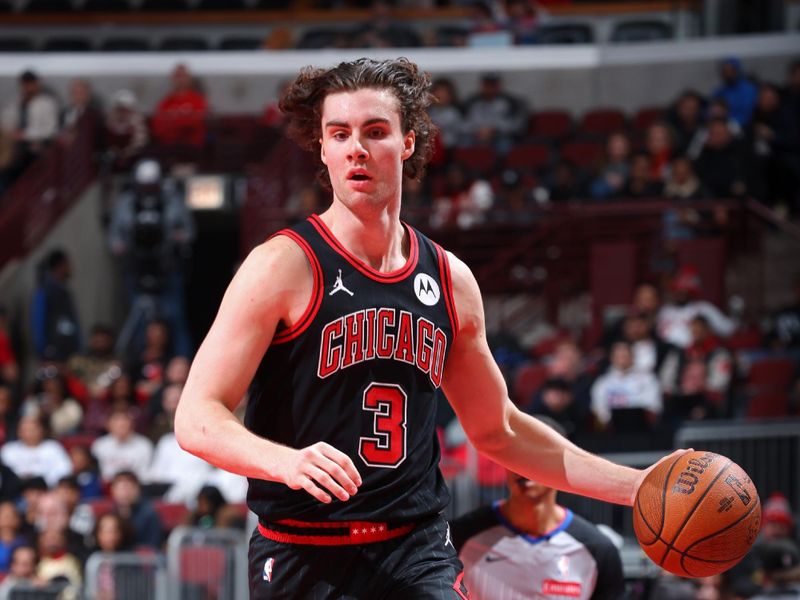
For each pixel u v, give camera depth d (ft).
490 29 108.88
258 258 17.98
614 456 53.26
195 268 109.91
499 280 88.12
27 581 54.54
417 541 18.65
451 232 88.58
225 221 104.32
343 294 18.11
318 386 18.06
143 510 59.72
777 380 68.44
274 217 89.40
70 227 98.07
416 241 19.04
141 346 86.53
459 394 20.13
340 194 18.04
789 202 91.61
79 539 58.29
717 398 66.39
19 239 94.84
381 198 18.02
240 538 51.47
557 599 28.89
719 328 75.87
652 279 83.15
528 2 110.32
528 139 96.63
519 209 87.40
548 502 29.22
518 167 94.32
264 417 18.42
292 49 112.98
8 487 65.31
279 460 16.06
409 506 18.45
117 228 87.71
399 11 112.98
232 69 108.99
